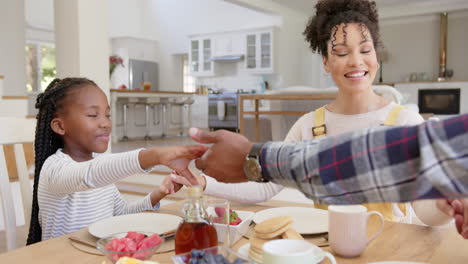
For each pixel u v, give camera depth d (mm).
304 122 1375
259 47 9148
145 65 10492
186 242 664
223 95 8844
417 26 8977
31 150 3389
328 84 9383
